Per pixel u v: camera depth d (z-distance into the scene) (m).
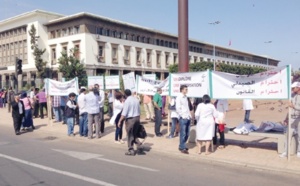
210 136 8.54
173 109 11.23
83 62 51.34
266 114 20.25
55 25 56.34
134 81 15.96
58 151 9.38
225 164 7.87
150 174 6.89
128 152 8.88
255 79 8.62
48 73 50.75
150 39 66.31
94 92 11.58
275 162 7.73
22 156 8.64
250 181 6.45
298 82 8.41
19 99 13.05
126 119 8.89
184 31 12.73
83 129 12.05
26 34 59.72
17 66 20.39
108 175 6.77
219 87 9.28
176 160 8.30
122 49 58.75
